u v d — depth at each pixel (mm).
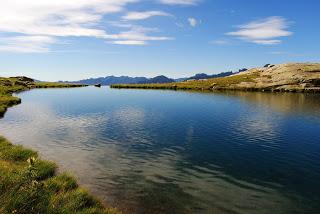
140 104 91375
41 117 63906
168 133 47500
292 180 27281
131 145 39281
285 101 101875
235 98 113688
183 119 61594
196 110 76312
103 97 119750
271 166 31328
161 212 20328
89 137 43938
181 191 24156
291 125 55469
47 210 15664
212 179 27172
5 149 31766
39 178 24375
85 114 68875
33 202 15492
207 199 22750
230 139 43750
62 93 147000
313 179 27609
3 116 64812
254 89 164250
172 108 80750
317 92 152125
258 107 83188
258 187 25453
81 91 166000
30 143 39656
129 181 26078
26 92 152375
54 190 20547
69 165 29953
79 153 34938
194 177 27562
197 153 35906
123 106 85812
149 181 26250
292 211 21062
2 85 169250
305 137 45375
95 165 30375
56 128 51062
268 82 175875
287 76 177750
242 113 70938
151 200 22234
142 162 31891
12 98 97312
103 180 26109
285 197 23438
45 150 35969
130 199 22281
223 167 30781
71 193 19906
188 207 21250
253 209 21250
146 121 58906
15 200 14633
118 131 48719
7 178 17406
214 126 53875
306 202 22578
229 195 23594
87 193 20641
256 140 43250
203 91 161125
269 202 22484
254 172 29375
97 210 18297
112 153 35250
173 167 30453
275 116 66375
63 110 76375
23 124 54781
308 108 81250
